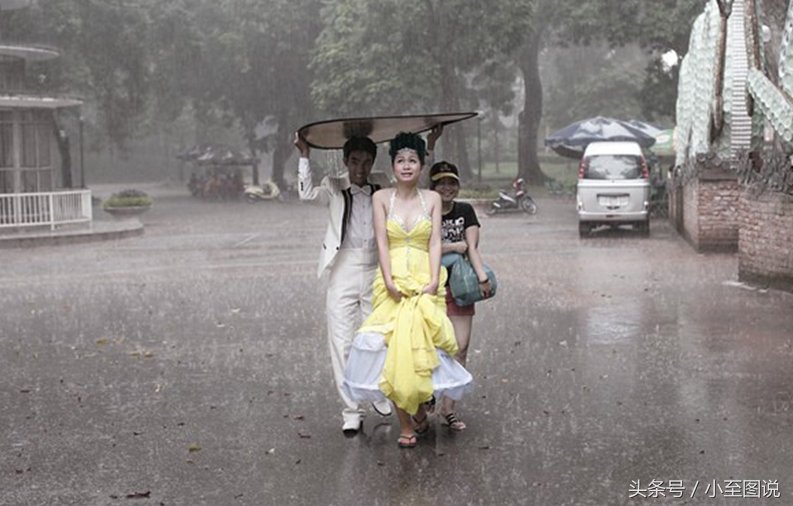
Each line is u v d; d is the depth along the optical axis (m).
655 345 8.98
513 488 5.19
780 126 11.48
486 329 10.01
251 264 16.97
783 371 7.81
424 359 5.65
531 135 47.09
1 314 11.71
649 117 41.66
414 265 5.92
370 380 5.82
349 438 6.17
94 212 36.81
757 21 12.61
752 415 6.52
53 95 24.97
